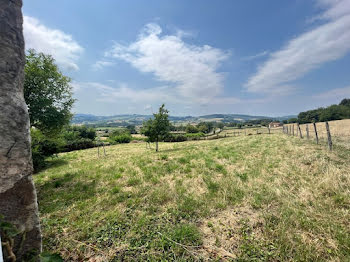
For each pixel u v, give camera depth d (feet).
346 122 94.84
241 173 18.31
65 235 8.85
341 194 11.02
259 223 9.05
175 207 11.46
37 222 5.48
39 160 32.99
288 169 17.93
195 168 22.56
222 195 12.94
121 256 7.20
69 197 14.34
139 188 15.72
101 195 14.67
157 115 54.08
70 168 30.25
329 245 7.02
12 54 5.11
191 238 7.97
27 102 21.44
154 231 8.76
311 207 9.96
